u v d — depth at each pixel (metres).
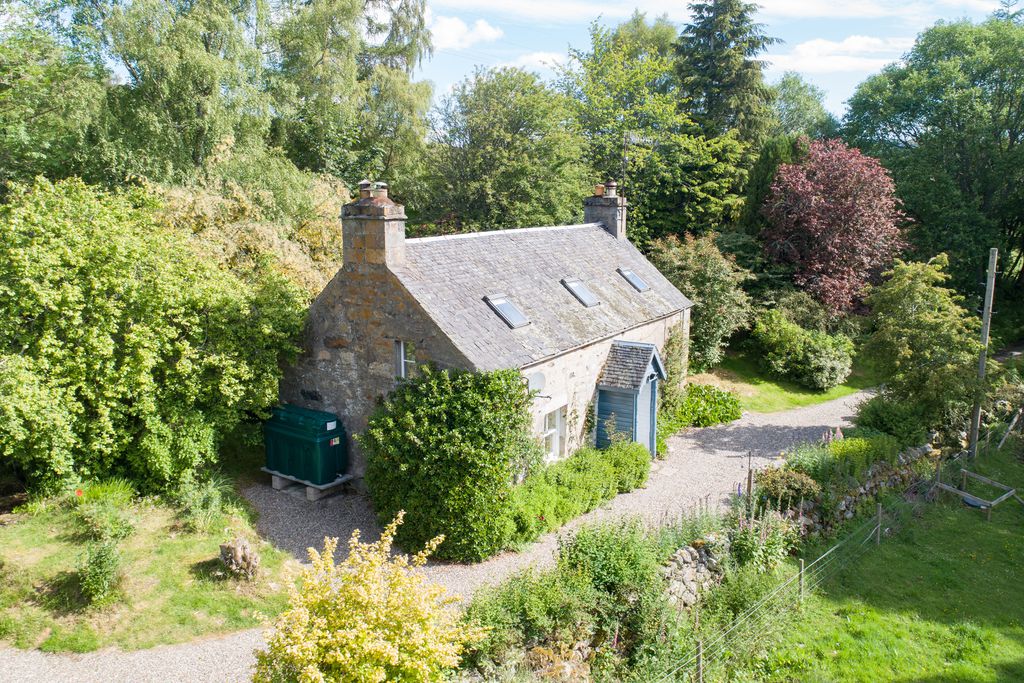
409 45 44.69
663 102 41.44
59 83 28.98
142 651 10.93
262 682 8.05
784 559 15.84
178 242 17.27
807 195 33.41
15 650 10.77
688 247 31.39
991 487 21.30
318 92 38.28
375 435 15.05
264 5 35.66
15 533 13.27
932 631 14.18
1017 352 38.34
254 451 19.67
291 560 14.06
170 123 30.11
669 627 12.16
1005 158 40.00
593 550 12.69
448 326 15.70
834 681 12.52
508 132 34.75
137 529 14.08
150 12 29.03
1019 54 39.72
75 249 14.75
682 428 25.56
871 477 19.55
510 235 21.48
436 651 8.39
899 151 44.31
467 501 14.59
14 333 13.97
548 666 10.53
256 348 16.84
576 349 19.08
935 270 23.20
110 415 14.80
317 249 23.34
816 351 30.66
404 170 40.84
